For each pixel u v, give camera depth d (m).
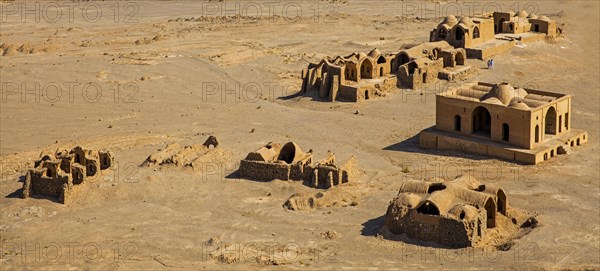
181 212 173.50
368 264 147.25
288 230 163.25
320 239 158.75
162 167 195.50
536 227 161.50
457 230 153.12
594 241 155.12
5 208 175.00
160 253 153.50
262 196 181.50
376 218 167.38
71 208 176.00
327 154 199.12
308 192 181.38
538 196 179.00
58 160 183.88
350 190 182.12
